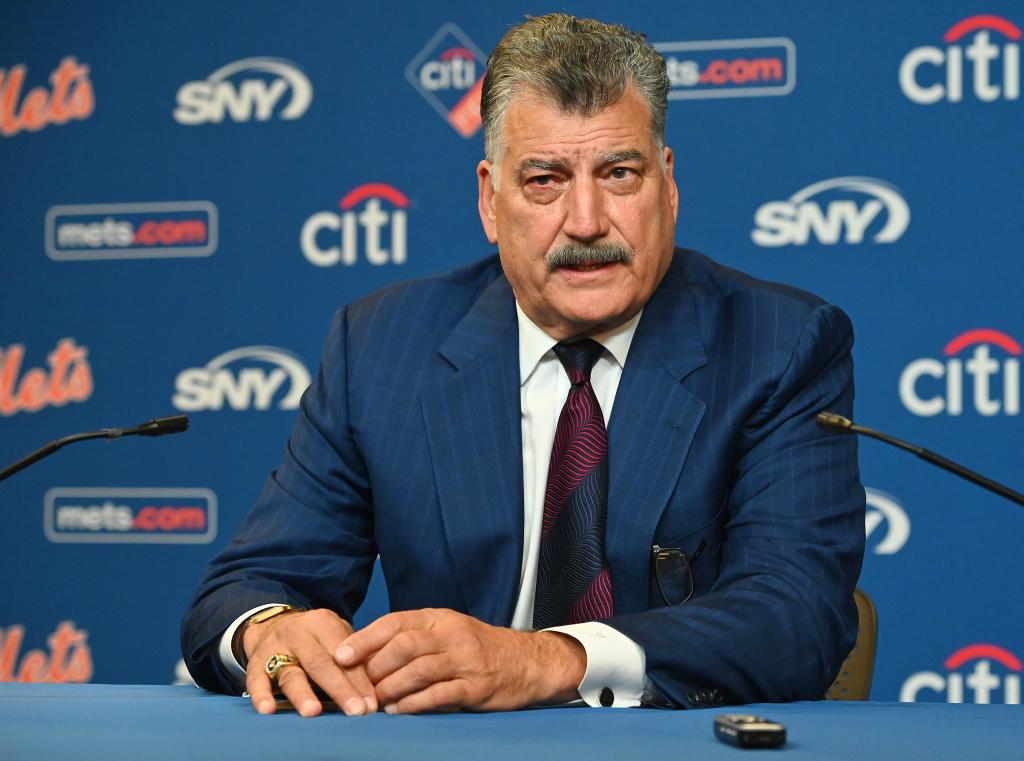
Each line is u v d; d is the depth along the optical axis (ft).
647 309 6.61
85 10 12.35
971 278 10.78
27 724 4.19
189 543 12.03
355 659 4.59
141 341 12.17
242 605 5.62
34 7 12.43
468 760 3.39
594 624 4.99
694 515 6.12
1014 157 10.74
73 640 12.14
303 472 6.69
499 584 6.24
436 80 11.77
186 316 12.11
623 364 6.48
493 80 6.31
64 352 12.30
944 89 10.87
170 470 12.07
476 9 11.70
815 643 5.34
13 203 12.42
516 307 6.81
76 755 3.49
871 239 10.94
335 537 6.59
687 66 11.27
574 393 6.46
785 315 6.43
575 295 6.16
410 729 4.06
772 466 6.05
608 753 3.52
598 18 11.44
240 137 12.07
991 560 10.66
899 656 10.76
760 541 5.82
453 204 11.72
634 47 6.17
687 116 11.25
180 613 12.02
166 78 12.21
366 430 6.63
